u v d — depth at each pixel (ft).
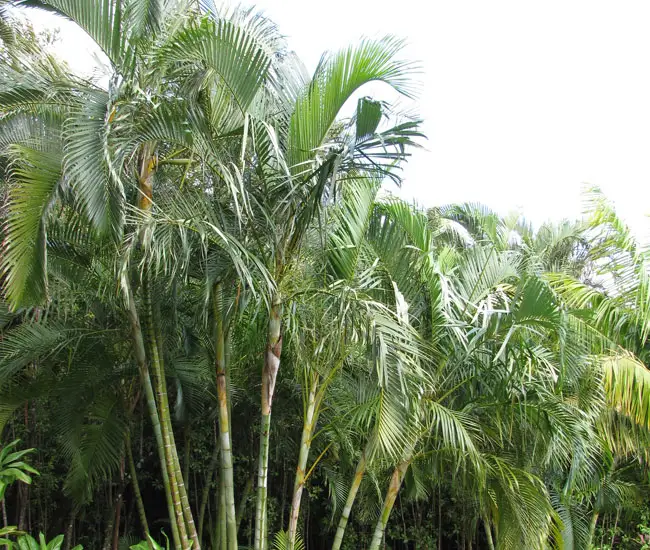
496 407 15.23
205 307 14.11
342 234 13.92
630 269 18.61
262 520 14.26
